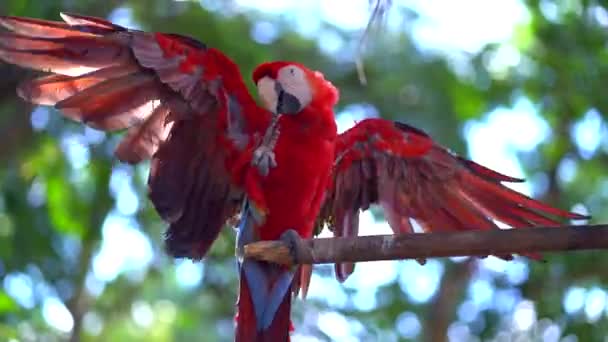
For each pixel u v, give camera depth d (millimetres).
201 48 7383
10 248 12766
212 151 7668
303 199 7664
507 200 8156
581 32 13328
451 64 14383
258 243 6812
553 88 13688
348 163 8477
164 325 14914
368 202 8594
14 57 6941
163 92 7332
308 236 7793
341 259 6684
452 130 14023
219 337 14938
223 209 7824
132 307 14844
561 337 11852
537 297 12492
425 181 8445
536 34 13734
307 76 7938
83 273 13062
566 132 13922
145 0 13375
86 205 13078
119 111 7258
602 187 14180
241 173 7688
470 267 14133
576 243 6383
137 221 13391
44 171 13203
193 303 15055
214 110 7570
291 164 7613
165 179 7590
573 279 12188
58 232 13094
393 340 14195
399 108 14211
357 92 14406
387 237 6574
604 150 13773
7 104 12055
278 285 7422
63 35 6961
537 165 14219
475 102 14273
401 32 14531
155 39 7227
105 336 14680
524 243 6422
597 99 13367
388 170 8492
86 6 12508
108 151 12562
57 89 7152
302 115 7738
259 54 13539
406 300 14484
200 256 7770
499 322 13117
